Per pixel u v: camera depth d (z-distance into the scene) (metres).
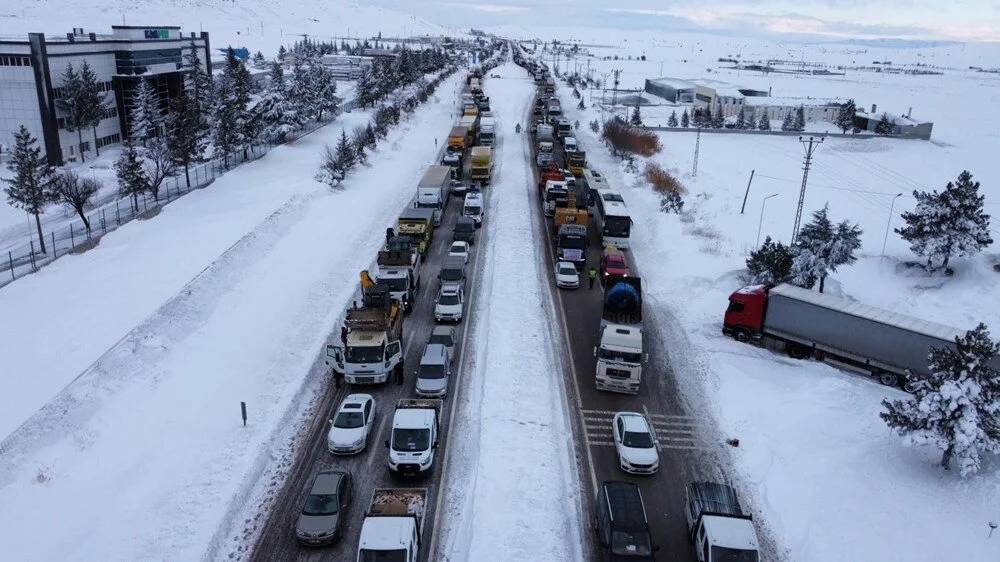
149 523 19.66
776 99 146.62
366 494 21.47
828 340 31.34
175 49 93.69
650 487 22.33
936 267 46.25
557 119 90.94
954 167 89.12
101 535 19.06
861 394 28.31
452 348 30.41
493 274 41.22
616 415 25.44
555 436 24.83
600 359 28.16
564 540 19.59
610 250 42.91
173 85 95.88
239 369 28.92
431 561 18.62
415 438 22.48
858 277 46.12
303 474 22.52
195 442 23.69
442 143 82.25
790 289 33.69
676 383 29.42
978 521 20.73
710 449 24.56
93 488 20.89
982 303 41.47
